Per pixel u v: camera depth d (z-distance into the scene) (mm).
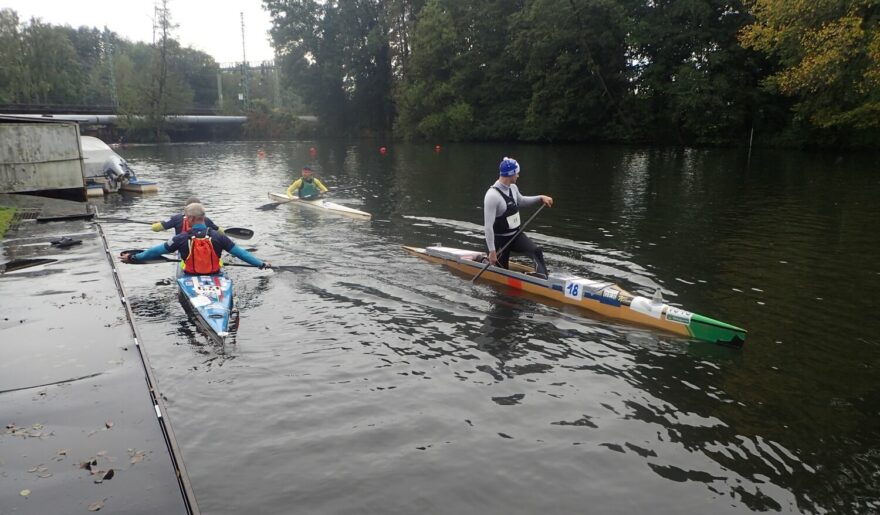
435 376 5707
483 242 11906
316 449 4441
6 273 8219
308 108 71125
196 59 91438
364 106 67688
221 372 5730
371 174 26375
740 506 3869
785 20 26156
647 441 4617
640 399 5277
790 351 6270
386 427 4773
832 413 5031
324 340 6570
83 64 97625
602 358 6133
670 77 40969
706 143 39719
